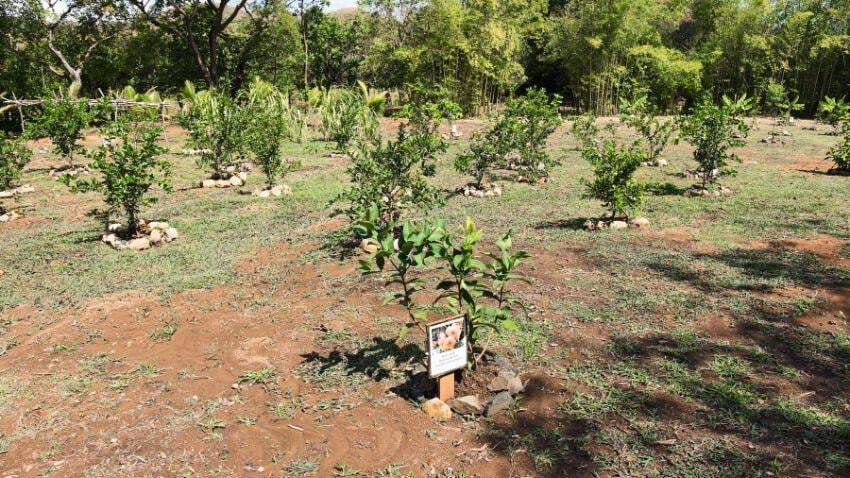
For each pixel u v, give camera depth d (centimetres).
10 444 371
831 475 309
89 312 579
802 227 803
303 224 902
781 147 1677
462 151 1658
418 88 2356
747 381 408
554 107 1326
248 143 1218
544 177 1243
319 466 338
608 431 356
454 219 907
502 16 2591
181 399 416
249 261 727
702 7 2920
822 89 2684
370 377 433
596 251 718
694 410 374
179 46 3005
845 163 1234
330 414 389
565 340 483
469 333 395
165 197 1133
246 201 1082
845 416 364
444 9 2455
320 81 3275
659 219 882
